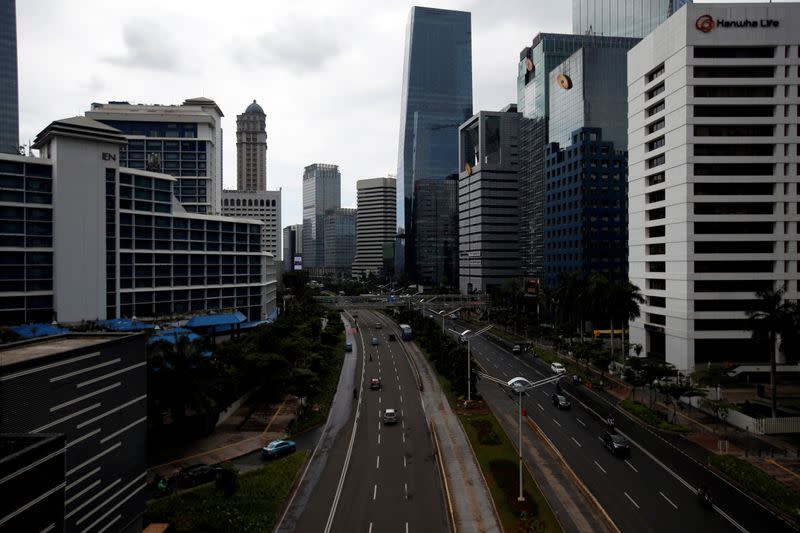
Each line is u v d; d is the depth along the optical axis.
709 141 78.50
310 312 131.12
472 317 165.50
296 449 50.00
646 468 44.97
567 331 102.50
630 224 94.62
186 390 47.84
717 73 80.00
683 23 79.12
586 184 140.75
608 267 140.62
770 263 79.06
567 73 155.88
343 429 56.59
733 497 39.28
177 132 152.88
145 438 35.19
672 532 33.75
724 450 49.38
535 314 139.00
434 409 64.50
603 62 148.62
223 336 106.88
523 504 36.84
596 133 141.75
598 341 99.06
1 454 22.69
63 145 84.31
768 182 78.38
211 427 54.16
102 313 87.31
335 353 100.94
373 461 46.97
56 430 27.05
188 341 49.59
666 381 62.75
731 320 78.19
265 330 67.19
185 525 34.06
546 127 177.00
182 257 104.88
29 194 82.62
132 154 149.50
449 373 77.94
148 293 97.75
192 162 152.00
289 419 59.19
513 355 101.81
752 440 52.66
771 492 38.56
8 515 20.33
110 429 31.28
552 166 158.38
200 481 41.66
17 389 24.89
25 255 81.88
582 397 70.25
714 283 78.81
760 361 79.38
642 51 89.75
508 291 160.88
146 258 98.00
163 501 37.28
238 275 118.62
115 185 90.81
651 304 88.25
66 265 84.31
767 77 79.56
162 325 92.69
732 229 79.19
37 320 82.94
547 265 161.12
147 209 98.75
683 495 39.53
